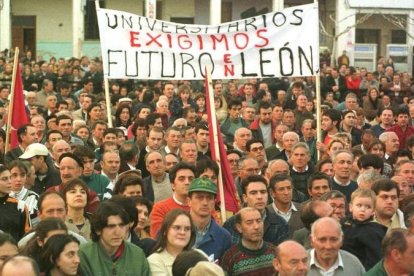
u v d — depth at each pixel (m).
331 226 11.58
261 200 14.12
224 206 15.46
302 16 21.03
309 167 18.12
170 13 66.12
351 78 41.56
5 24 61.44
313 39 21.03
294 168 18.00
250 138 20.83
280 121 24.81
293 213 14.73
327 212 12.91
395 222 13.77
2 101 30.38
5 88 31.14
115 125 26.20
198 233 12.91
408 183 16.52
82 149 16.86
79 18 61.88
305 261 10.72
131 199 12.73
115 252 11.57
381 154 20.28
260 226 12.36
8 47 61.50
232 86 34.50
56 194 12.89
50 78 41.62
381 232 13.09
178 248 11.82
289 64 21.02
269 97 32.34
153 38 21.02
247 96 32.91
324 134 23.09
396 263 10.99
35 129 19.59
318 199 13.84
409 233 11.05
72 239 10.83
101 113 25.62
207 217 12.96
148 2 54.09
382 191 13.65
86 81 39.75
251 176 14.33
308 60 21.03
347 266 11.77
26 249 11.20
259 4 65.50
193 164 15.69
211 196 12.95
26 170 15.61
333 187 16.84
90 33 63.75
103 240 11.50
